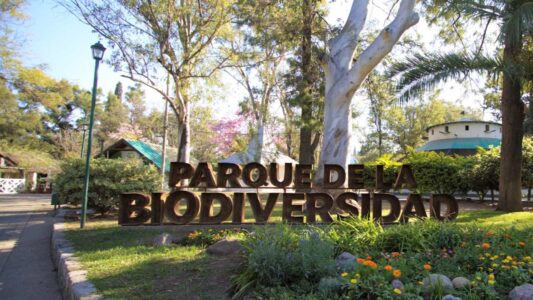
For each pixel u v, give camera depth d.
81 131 44.31
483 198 15.06
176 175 8.46
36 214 14.05
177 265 5.49
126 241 7.54
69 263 5.82
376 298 3.44
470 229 5.48
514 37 8.34
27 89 29.12
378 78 16.42
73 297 4.45
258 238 4.98
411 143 38.56
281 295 3.71
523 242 4.80
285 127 23.77
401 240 5.23
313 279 4.06
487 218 9.02
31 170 36.03
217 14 15.36
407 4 10.88
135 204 8.44
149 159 26.67
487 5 9.63
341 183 9.26
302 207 8.71
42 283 6.13
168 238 7.46
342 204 8.77
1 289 5.82
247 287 4.08
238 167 8.66
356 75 11.20
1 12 24.64
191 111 25.45
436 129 28.86
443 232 5.20
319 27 13.88
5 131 34.31
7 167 34.81
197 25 15.58
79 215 12.47
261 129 21.62
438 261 4.50
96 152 41.44
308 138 17.19
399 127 39.16
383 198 8.77
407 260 4.43
